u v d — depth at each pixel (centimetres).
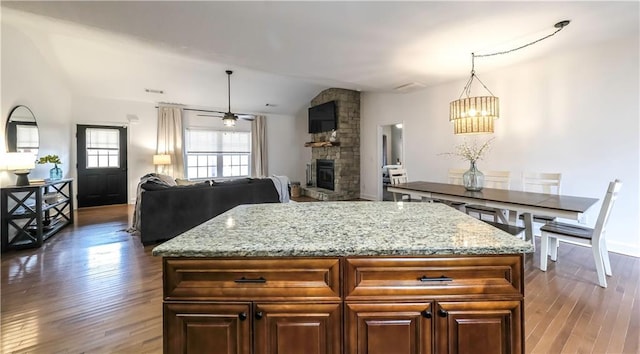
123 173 664
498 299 108
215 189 427
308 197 789
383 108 659
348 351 107
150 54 466
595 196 349
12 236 369
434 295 107
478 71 441
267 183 485
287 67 427
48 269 294
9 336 185
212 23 289
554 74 379
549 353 169
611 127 334
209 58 398
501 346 108
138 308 220
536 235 402
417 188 380
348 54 370
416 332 108
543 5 247
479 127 331
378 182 682
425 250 106
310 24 288
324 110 741
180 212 396
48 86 500
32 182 384
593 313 209
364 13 263
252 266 107
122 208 614
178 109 714
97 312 214
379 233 125
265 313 107
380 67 421
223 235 122
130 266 303
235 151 806
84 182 620
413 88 559
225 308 106
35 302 228
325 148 778
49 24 321
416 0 241
